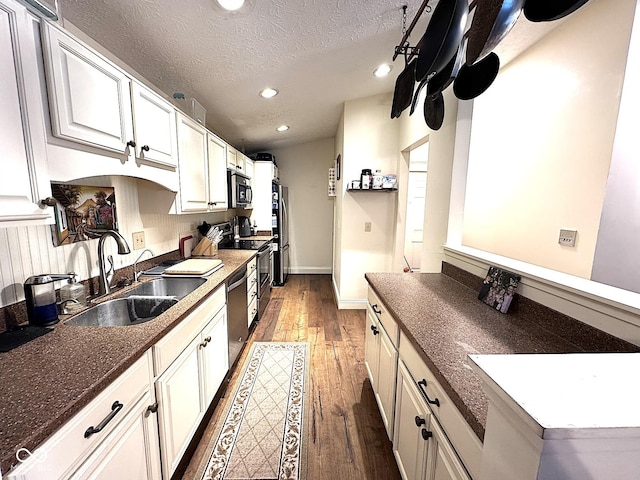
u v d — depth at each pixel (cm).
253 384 214
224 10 140
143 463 105
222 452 155
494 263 146
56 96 90
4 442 59
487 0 76
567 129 191
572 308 99
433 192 219
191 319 144
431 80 133
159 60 178
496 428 50
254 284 306
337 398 200
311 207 543
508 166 248
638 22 149
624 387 48
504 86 247
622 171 164
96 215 151
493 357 57
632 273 176
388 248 353
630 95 156
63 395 73
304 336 294
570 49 183
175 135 175
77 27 137
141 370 102
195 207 209
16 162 79
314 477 141
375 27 175
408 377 119
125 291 159
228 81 221
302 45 185
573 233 190
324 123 399
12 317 111
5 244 108
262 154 463
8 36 76
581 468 41
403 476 126
